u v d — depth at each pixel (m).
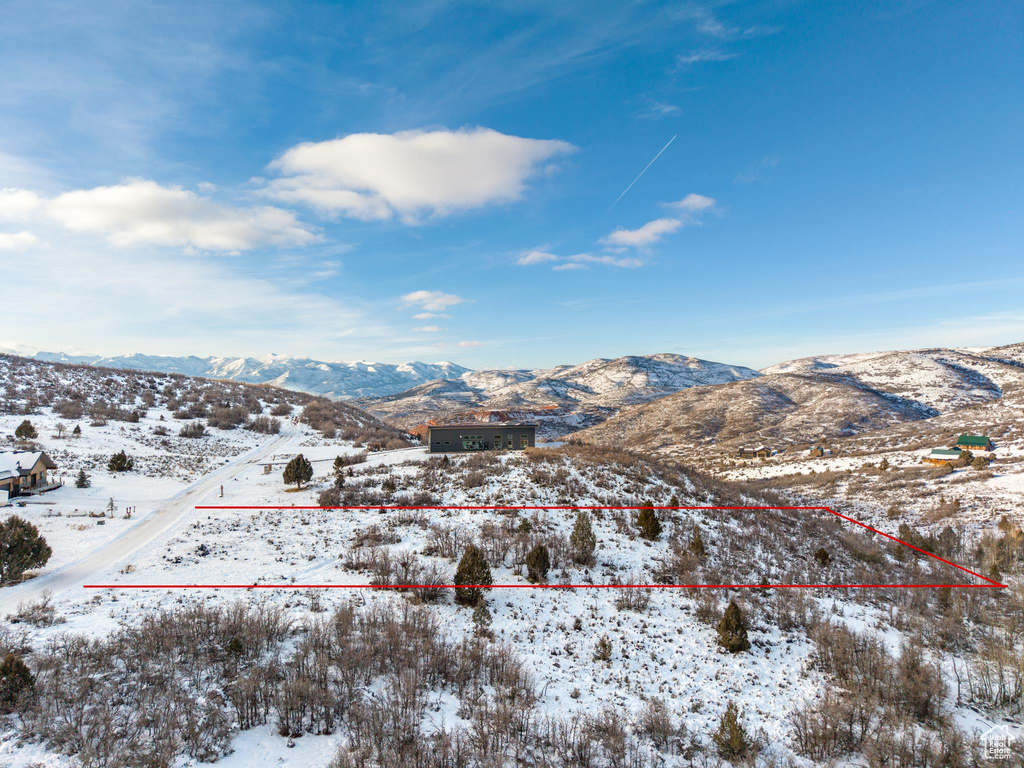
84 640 15.63
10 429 52.38
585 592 23.55
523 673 16.88
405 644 17.22
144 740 11.64
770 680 18.22
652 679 17.66
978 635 22.69
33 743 11.21
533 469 40.06
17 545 21.98
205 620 17.52
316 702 13.74
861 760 14.16
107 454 49.81
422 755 12.15
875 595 26.84
